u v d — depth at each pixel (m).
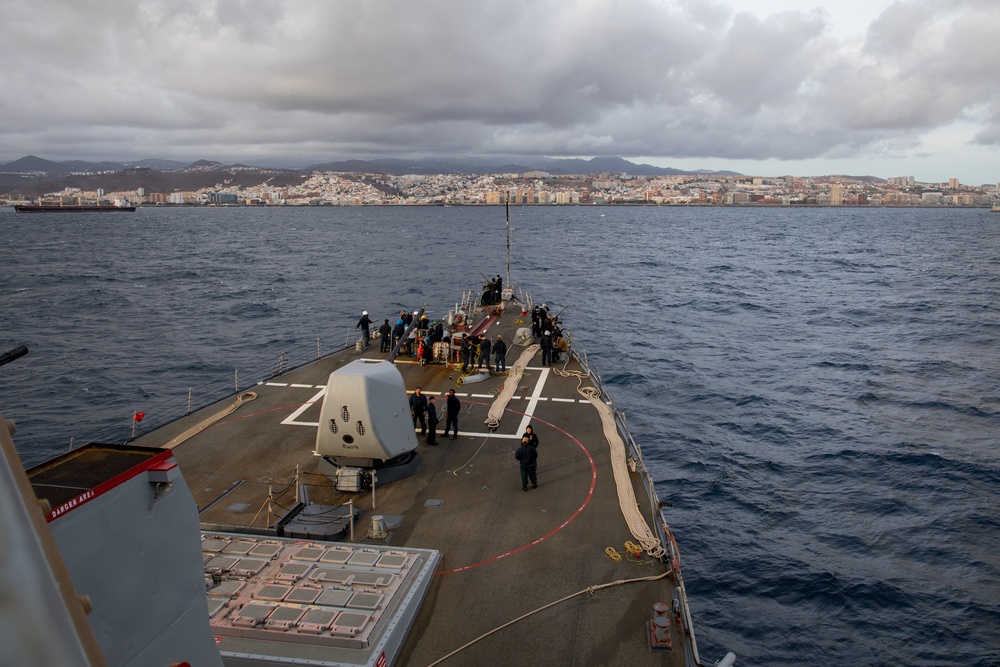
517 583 12.58
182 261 109.75
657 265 105.25
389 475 16.59
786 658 17.41
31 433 31.81
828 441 30.61
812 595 19.75
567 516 15.02
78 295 72.69
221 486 16.27
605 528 14.52
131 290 76.94
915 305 67.75
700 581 20.48
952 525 23.16
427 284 81.06
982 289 79.25
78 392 38.09
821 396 37.34
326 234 178.88
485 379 24.92
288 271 95.31
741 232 191.38
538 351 28.80
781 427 32.47
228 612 10.92
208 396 37.66
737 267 103.38
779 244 149.75
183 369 43.03
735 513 24.36
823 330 55.81
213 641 8.44
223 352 47.56
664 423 33.25
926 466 27.69
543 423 20.66
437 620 11.55
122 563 7.03
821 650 17.67
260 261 109.44
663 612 10.94
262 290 76.88
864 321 59.59
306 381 24.48
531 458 15.98
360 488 16.02
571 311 63.84
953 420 33.12
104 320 59.22
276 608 10.95
